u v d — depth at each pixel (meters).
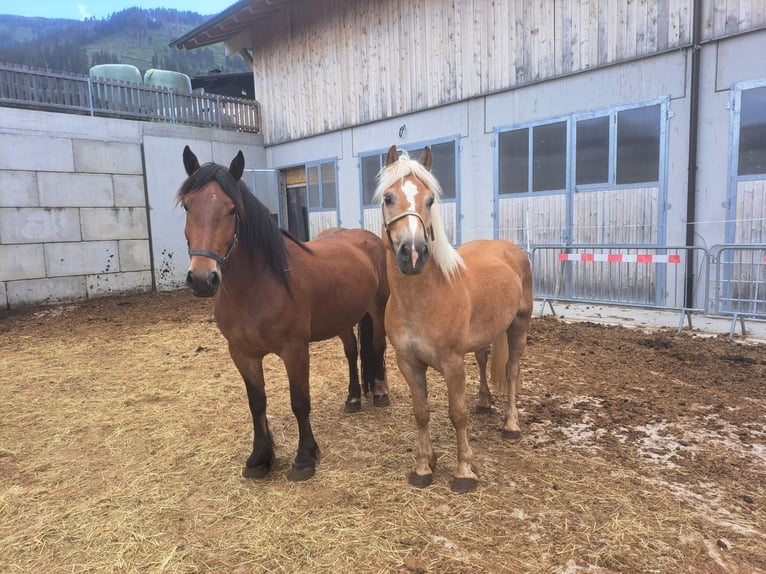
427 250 2.20
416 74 9.27
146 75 12.98
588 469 2.83
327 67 10.91
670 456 2.96
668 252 6.54
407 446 3.23
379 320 3.91
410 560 2.12
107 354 5.82
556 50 7.35
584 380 4.38
